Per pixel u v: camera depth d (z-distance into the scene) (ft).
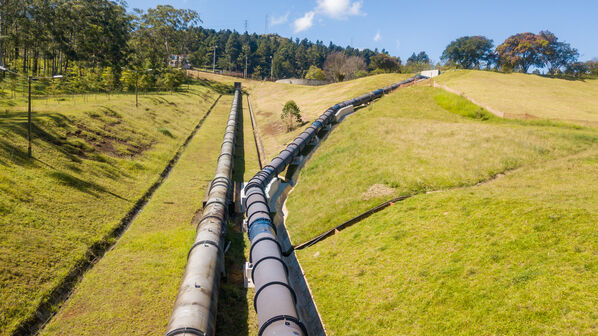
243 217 111.45
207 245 71.92
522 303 50.60
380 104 206.08
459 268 62.18
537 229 63.82
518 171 104.47
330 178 123.44
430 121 164.86
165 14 434.30
